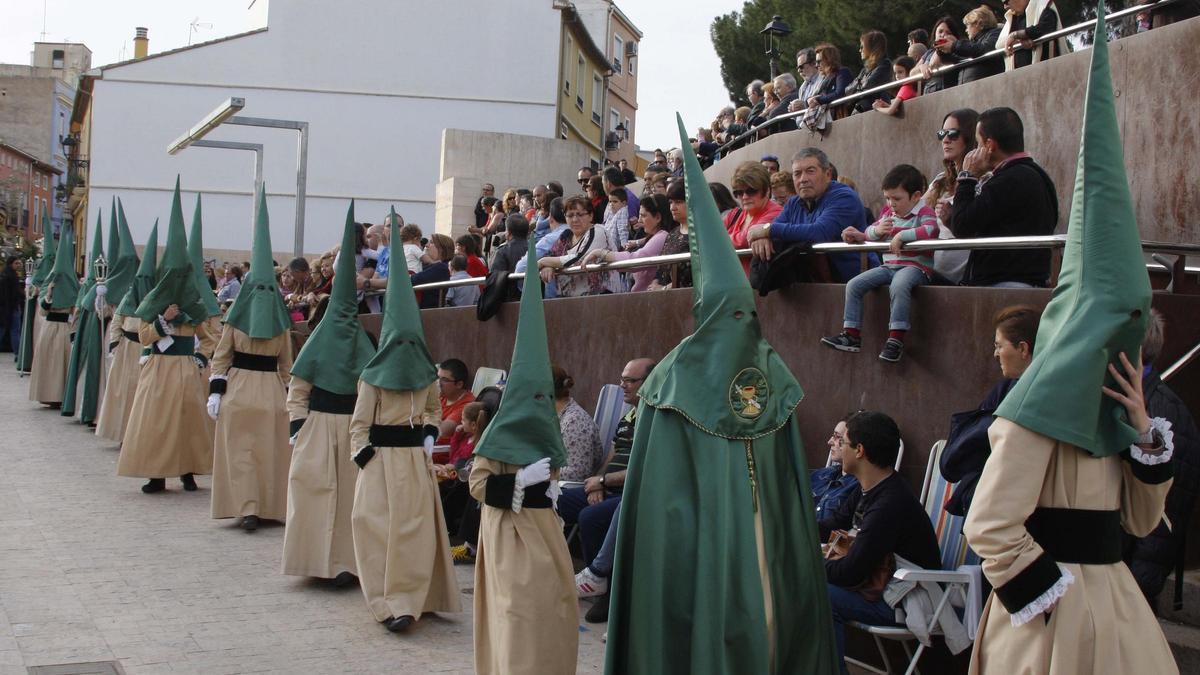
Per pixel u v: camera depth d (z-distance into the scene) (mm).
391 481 6801
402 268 7082
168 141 31641
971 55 10352
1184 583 5512
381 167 32188
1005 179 5910
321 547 7477
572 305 9672
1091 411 3451
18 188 61969
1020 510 3463
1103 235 3492
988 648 3699
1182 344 5566
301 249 15523
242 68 31812
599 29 43719
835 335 6770
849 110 12141
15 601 6914
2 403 17484
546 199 13820
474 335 11508
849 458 5465
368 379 6848
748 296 4262
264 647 6234
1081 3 14898
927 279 6301
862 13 18297
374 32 32188
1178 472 4199
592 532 6965
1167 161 8117
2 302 27094
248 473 9172
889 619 5227
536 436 5512
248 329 9164
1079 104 8859
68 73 83438
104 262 17312
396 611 6609
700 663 4004
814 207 7195
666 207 9523
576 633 5527
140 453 10562
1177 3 8328
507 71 32625
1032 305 5582
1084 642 3469
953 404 5949
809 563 4266
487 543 5562
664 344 8430
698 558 4078
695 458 4164
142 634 6367
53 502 10102
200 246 11539
